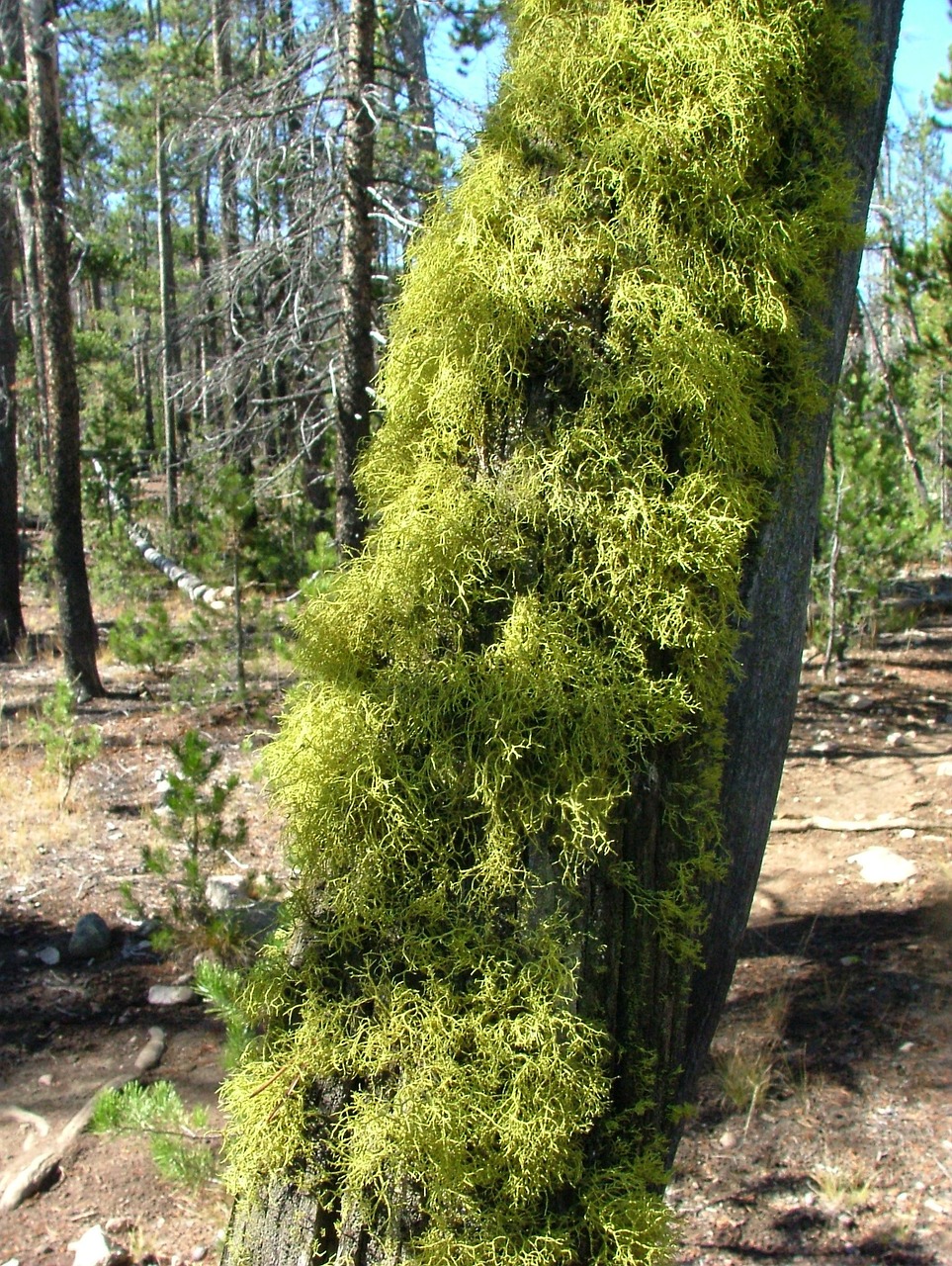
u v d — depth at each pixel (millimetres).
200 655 9422
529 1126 1327
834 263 1556
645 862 1465
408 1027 1374
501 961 1388
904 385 10875
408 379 1559
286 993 1511
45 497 15320
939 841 5688
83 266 16484
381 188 8516
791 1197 3279
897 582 12547
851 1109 3664
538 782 1402
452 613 1463
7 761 7809
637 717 1399
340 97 8062
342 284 8336
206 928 4863
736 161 1398
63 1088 4062
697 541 1402
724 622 1441
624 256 1413
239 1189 1535
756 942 4852
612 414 1422
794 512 1589
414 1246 1352
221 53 14195
